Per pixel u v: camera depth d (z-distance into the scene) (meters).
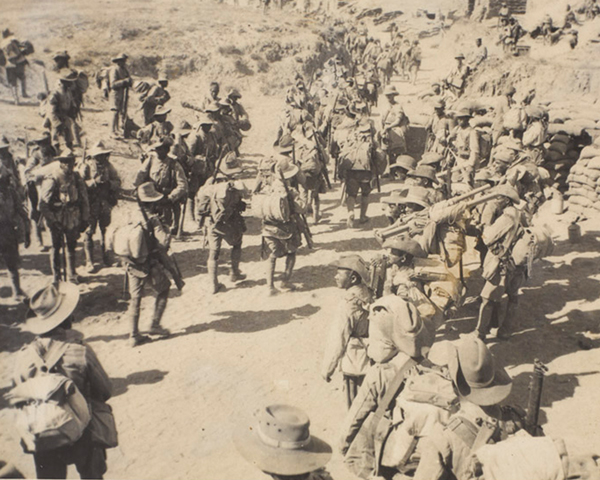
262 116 22.64
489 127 15.15
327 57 30.28
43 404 3.66
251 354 7.60
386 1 50.91
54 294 4.04
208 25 27.78
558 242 11.16
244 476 5.24
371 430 4.50
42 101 11.52
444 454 3.53
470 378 3.82
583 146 13.08
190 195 11.98
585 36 27.67
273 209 8.75
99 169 9.53
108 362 7.27
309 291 9.46
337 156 13.30
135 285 7.61
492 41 33.41
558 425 6.11
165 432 5.90
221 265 10.52
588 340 7.73
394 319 4.71
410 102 25.45
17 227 5.53
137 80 23.14
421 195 8.13
